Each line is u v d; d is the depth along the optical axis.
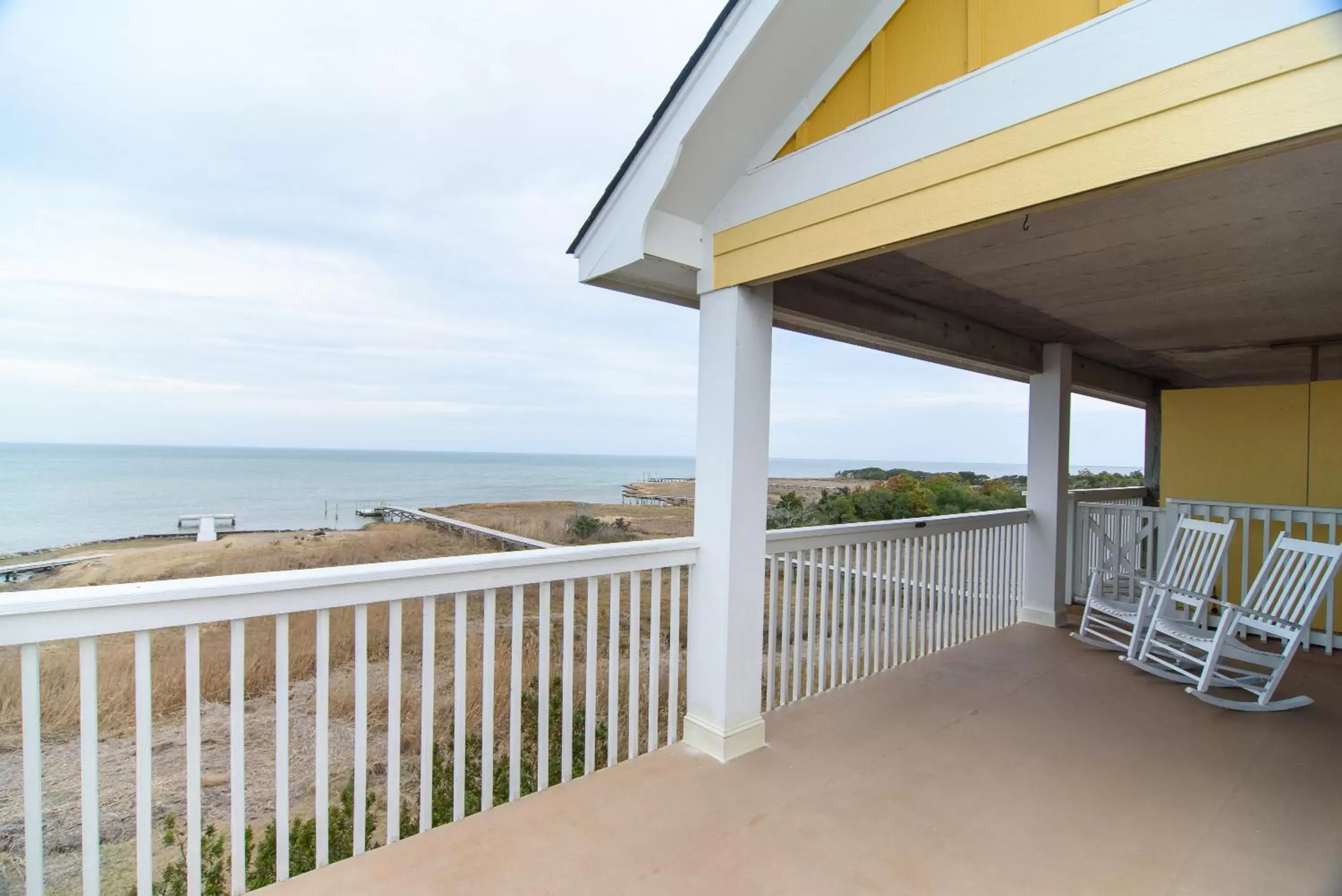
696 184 2.50
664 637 5.98
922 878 1.83
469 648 5.65
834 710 3.11
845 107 2.20
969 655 4.04
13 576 10.52
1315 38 1.24
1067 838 2.05
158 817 3.11
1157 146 1.45
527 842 1.98
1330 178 2.07
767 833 2.05
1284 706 3.16
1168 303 3.74
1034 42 1.72
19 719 4.11
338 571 1.76
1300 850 1.99
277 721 1.71
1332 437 4.77
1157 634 4.23
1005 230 2.59
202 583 1.53
